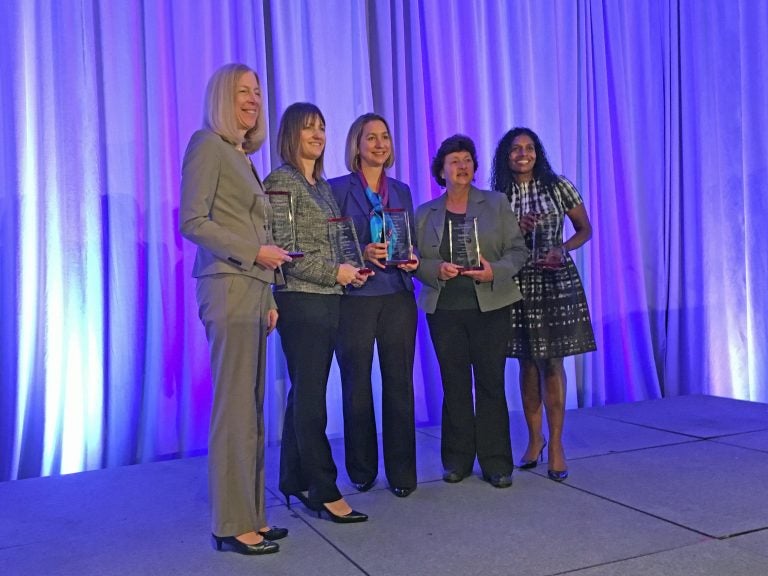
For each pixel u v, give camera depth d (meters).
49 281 3.06
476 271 2.56
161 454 3.23
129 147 3.17
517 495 2.54
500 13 4.00
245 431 2.06
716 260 4.57
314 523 2.32
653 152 4.43
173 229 3.25
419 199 3.77
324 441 2.35
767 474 2.70
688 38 4.50
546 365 2.73
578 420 3.75
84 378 3.13
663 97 4.48
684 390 4.53
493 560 1.98
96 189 3.14
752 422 3.60
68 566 2.03
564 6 4.15
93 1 3.15
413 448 2.60
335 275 2.28
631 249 4.32
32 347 3.00
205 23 3.29
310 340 2.28
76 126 3.08
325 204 2.40
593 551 2.02
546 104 4.10
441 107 3.81
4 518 2.46
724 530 2.14
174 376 3.27
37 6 3.04
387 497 2.56
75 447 3.12
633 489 2.56
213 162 2.02
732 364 4.59
